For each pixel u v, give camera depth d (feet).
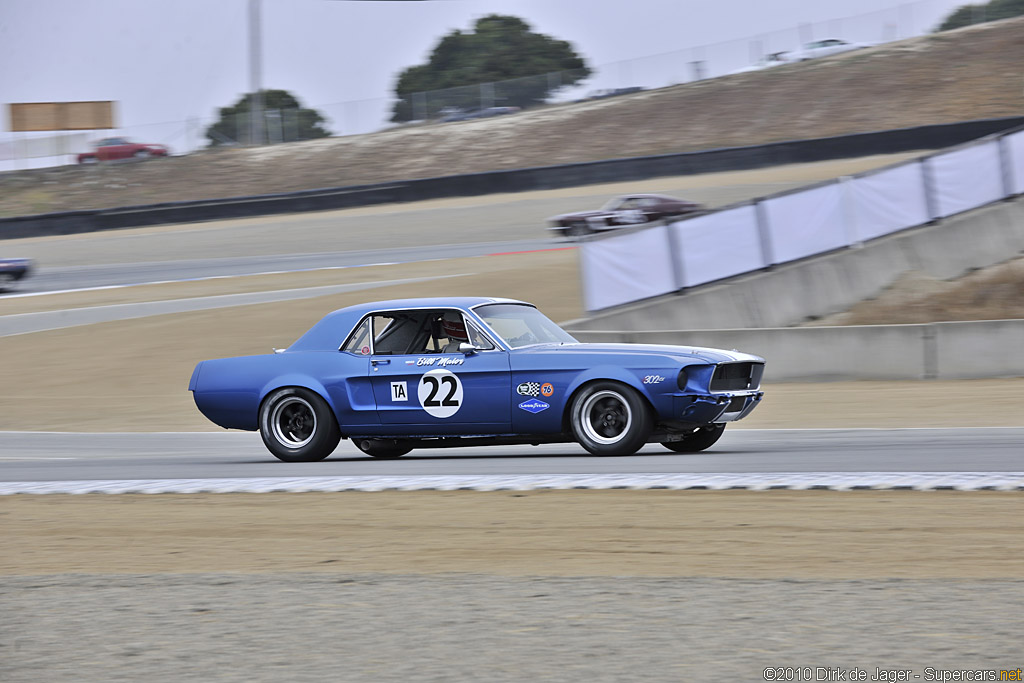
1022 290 172.76
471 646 32.91
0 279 268.82
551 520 53.47
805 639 32.65
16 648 34.42
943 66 476.13
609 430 74.59
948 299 174.91
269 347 176.86
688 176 396.37
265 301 221.05
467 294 203.92
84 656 33.27
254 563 47.26
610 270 173.47
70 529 56.65
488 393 76.02
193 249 346.33
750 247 178.81
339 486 65.10
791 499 56.59
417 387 77.61
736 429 103.81
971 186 192.24
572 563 44.93
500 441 77.15
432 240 330.54
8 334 204.23
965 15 550.77
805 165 383.86
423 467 74.28
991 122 358.84
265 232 368.89
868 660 30.58
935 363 141.79
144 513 60.18
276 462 82.28
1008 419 102.06
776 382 149.07
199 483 68.69
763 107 481.46
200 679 30.60
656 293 174.60
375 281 242.58
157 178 502.38
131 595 41.09
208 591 41.24
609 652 31.91
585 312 172.76
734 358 75.61
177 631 35.73
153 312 215.72
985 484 57.98
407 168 489.26
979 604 36.01
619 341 151.43
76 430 126.62
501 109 554.46
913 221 188.55
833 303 179.32
